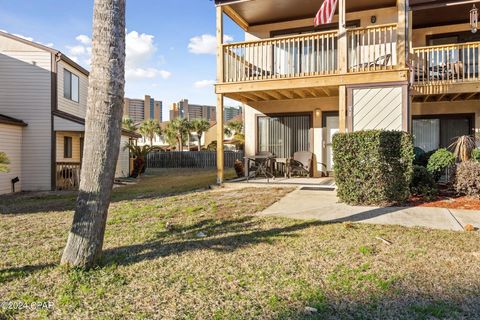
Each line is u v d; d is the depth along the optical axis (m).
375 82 9.21
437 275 3.69
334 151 7.85
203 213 7.18
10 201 10.51
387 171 7.57
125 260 4.36
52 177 13.82
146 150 20.95
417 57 11.09
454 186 8.57
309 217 6.60
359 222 6.12
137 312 3.04
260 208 7.53
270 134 13.58
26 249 4.91
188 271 3.96
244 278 3.73
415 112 12.63
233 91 10.88
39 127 13.84
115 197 10.34
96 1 4.04
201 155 30.27
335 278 3.65
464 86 10.31
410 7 10.95
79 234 4.04
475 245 4.70
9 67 13.80
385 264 4.03
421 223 5.99
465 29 12.35
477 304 3.06
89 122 4.08
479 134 10.28
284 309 3.03
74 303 3.22
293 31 13.07
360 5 11.70
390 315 2.89
